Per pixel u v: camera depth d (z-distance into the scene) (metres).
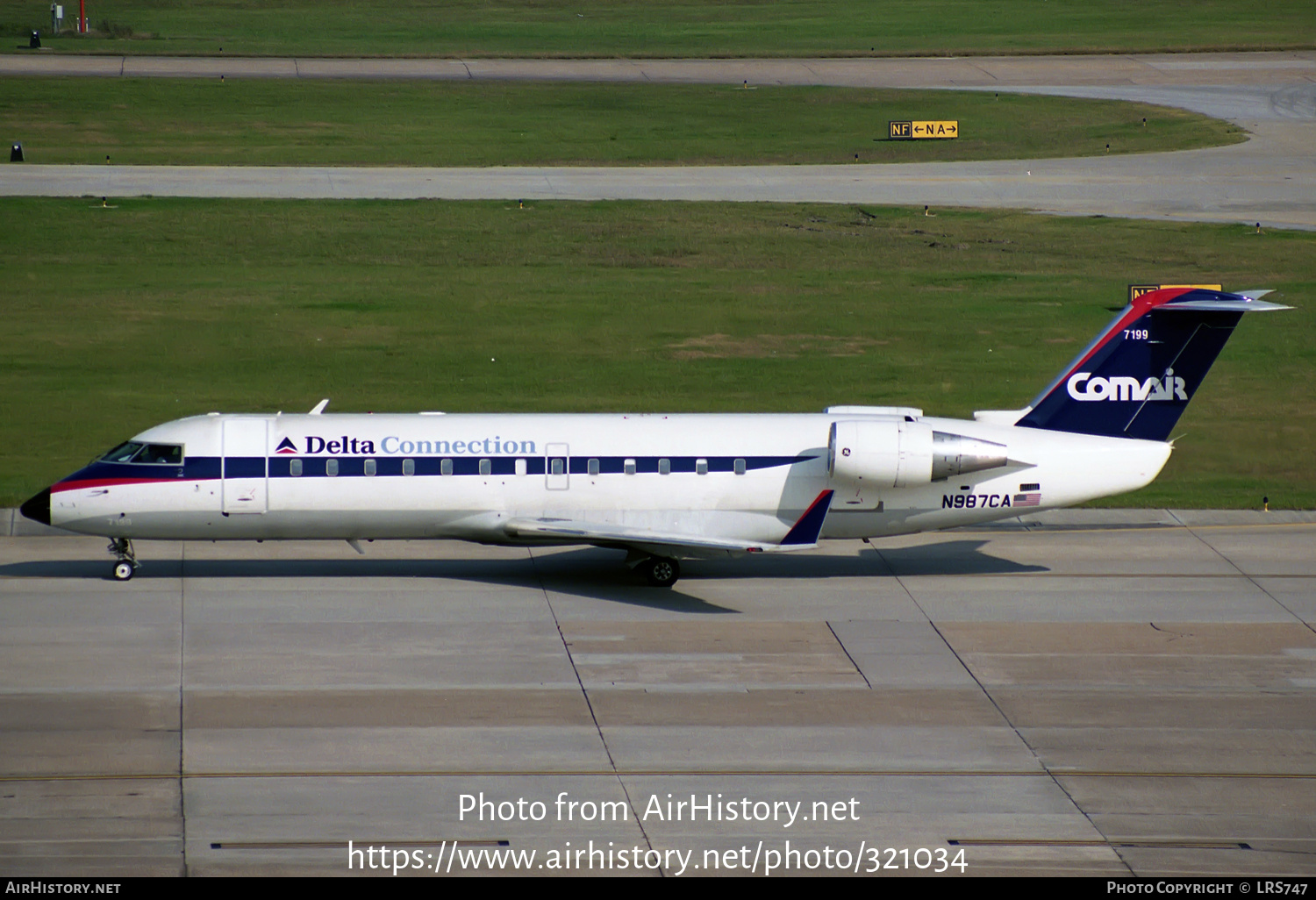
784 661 102.88
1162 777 85.06
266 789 80.81
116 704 91.88
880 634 109.06
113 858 72.44
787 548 111.00
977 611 115.31
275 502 115.00
